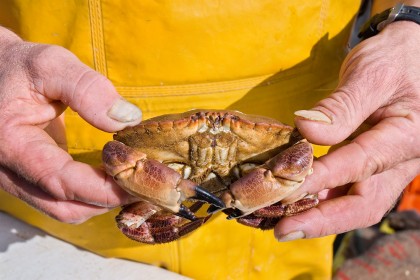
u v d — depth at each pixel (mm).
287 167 659
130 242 873
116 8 743
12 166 700
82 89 684
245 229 887
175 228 729
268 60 789
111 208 717
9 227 905
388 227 1251
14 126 697
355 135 770
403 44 753
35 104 711
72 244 899
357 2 836
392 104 730
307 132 684
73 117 800
